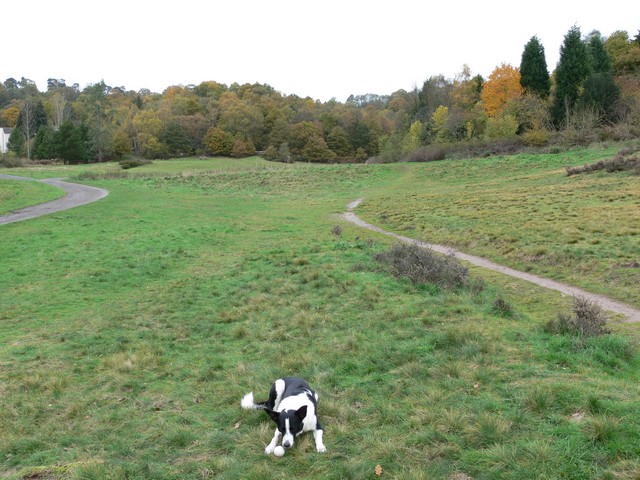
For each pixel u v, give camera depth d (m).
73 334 11.06
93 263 18.98
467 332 8.53
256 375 8.02
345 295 11.98
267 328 10.42
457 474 4.95
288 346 9.29
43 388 8.17
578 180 34.06
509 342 8.34
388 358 8.12
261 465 5.38
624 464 4.60
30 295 15.20
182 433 6.27
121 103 154.75
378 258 15.34
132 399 7.57
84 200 42.06
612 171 34.09
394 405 6.56
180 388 7.87
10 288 16.12
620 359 7.80
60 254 20.42
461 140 72.38
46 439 6.54
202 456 5.83
